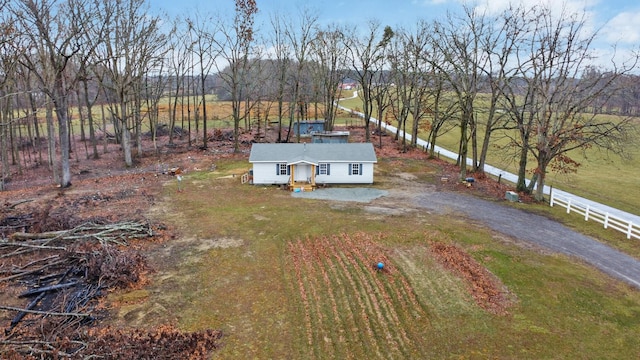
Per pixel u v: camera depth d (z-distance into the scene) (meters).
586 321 13.90
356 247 19.56
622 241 20.59
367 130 47.59
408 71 50.81
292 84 55.69
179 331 12.99
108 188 29.52
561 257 18.64
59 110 28.62
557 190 32.19
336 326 13.55
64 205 24.98
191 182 31.56
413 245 19.78
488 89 40.12
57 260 16.97
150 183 31.14
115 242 18.98
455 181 32.44
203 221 22.86
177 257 18.30
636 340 12.91
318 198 27.64
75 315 13.02
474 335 13.16
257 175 30.95
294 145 32.84
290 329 13.34
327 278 16.64
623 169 40.00
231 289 15.66
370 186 30.94
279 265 17.73
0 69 30.94
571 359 12.05
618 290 15.81
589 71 24.88
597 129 25.73
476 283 16.31
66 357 11.21
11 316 13.44
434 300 15.14
